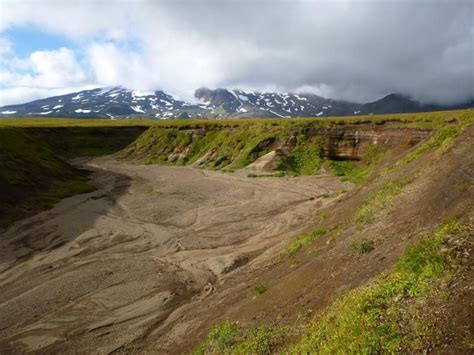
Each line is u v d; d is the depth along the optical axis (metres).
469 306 7.25
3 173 46.41
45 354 18.41
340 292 11.85
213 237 35.38
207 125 99.69
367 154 66.75
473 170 14.05
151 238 35.16
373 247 13.98
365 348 7.74
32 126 104.81
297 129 76.31
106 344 18.91
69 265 28.94
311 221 34.56
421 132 61.72
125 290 24.58
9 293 24.56
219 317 17.52
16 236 34.81
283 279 17.44
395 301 8.66
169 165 89.69
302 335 10.79
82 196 51.25
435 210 13.26
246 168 72.38
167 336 18.72
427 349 6.91
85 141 105.69
